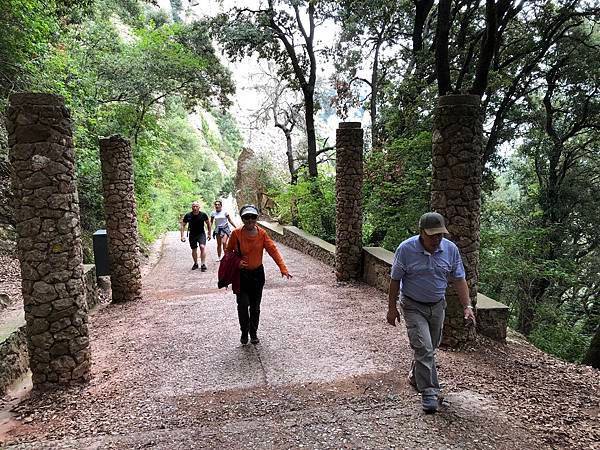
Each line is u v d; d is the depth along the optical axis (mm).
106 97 14094
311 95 14367
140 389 4008
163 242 16359
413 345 3463
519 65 12680
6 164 8797
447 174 4680
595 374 4285
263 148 22969
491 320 5164
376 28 13828
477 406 3482
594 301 13422
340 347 4973
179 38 15617
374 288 7828
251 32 13242
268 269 10172
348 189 8180
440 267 3439
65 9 11398
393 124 11430
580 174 15148
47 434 3270
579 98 13367
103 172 7148
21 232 3955
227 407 3609
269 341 5223
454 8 10594
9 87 8555
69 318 4090
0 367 4094
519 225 15312
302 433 3129
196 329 5781
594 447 2914
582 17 12016
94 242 7395
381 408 3504
